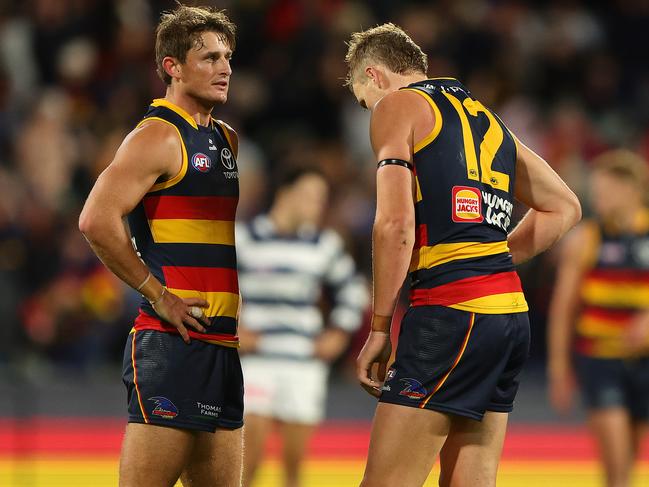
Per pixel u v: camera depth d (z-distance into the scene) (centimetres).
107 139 4422
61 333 3759
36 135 4294
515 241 1617
